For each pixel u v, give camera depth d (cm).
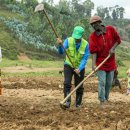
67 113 1009
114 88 1756
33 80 2153
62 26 8856
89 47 1081
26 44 8575
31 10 10550
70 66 1091
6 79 2203
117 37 1096
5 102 1257
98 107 1124
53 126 865
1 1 11469
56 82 2055
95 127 852
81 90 1121
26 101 1293
